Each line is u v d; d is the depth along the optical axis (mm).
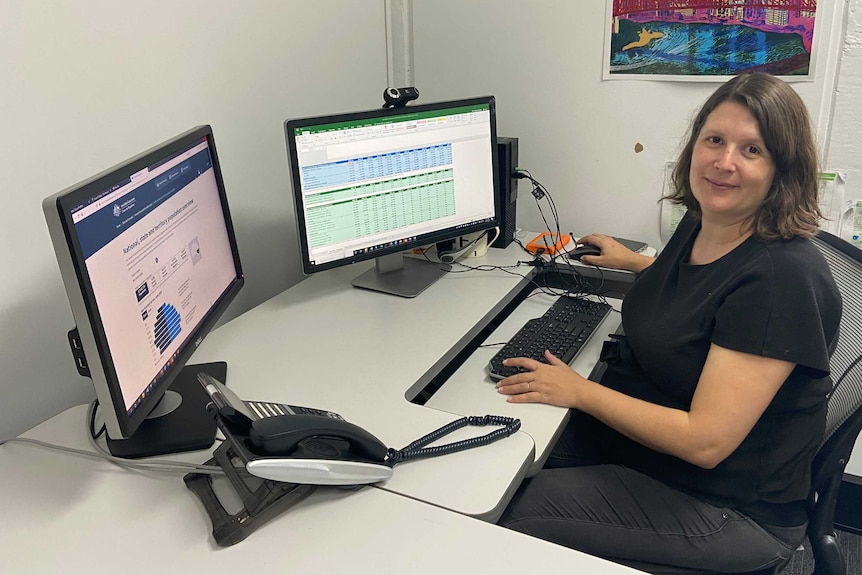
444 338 1425
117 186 934
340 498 963
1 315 1198
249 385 1251
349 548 869
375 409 1167
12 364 1224
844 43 1703
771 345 1082
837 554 1220
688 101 1888
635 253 1812
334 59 1941
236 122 1643
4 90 1149
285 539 885
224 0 1557
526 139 2131
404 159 1637
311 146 1489
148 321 1006
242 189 1695
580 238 1983
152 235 1034
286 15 1742
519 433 1117
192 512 934
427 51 2193
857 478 2047
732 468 1191
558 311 1604
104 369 863
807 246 1153
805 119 1135
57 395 1306
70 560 849
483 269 1828
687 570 1219
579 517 1231
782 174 1149
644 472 1305
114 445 1052
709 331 1188
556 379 1267
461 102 1690
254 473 891
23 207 1206
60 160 1254
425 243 1723
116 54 1329
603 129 2016
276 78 1743
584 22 1945
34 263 1236
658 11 1848
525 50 2047
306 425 947
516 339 1468
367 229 1622
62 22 1222
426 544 876
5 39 1140
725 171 1148
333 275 1801
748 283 1126
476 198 1789
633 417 1183
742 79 1189
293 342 1423
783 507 1208
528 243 2008
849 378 1206
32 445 1093
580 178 2094
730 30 1789
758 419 1140
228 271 1351
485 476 1006
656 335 1291
